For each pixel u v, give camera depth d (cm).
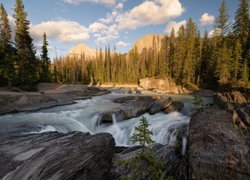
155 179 626
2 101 2380
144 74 8619
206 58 5722
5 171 870
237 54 4212
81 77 9300
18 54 3716
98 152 1016
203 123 1267
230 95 2377
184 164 1079
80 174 830
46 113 2327
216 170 912
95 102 3269
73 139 1170
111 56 10450
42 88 4097
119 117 2138
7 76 3375
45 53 5041
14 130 1591
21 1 3809
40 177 733
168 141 1584
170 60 6806
